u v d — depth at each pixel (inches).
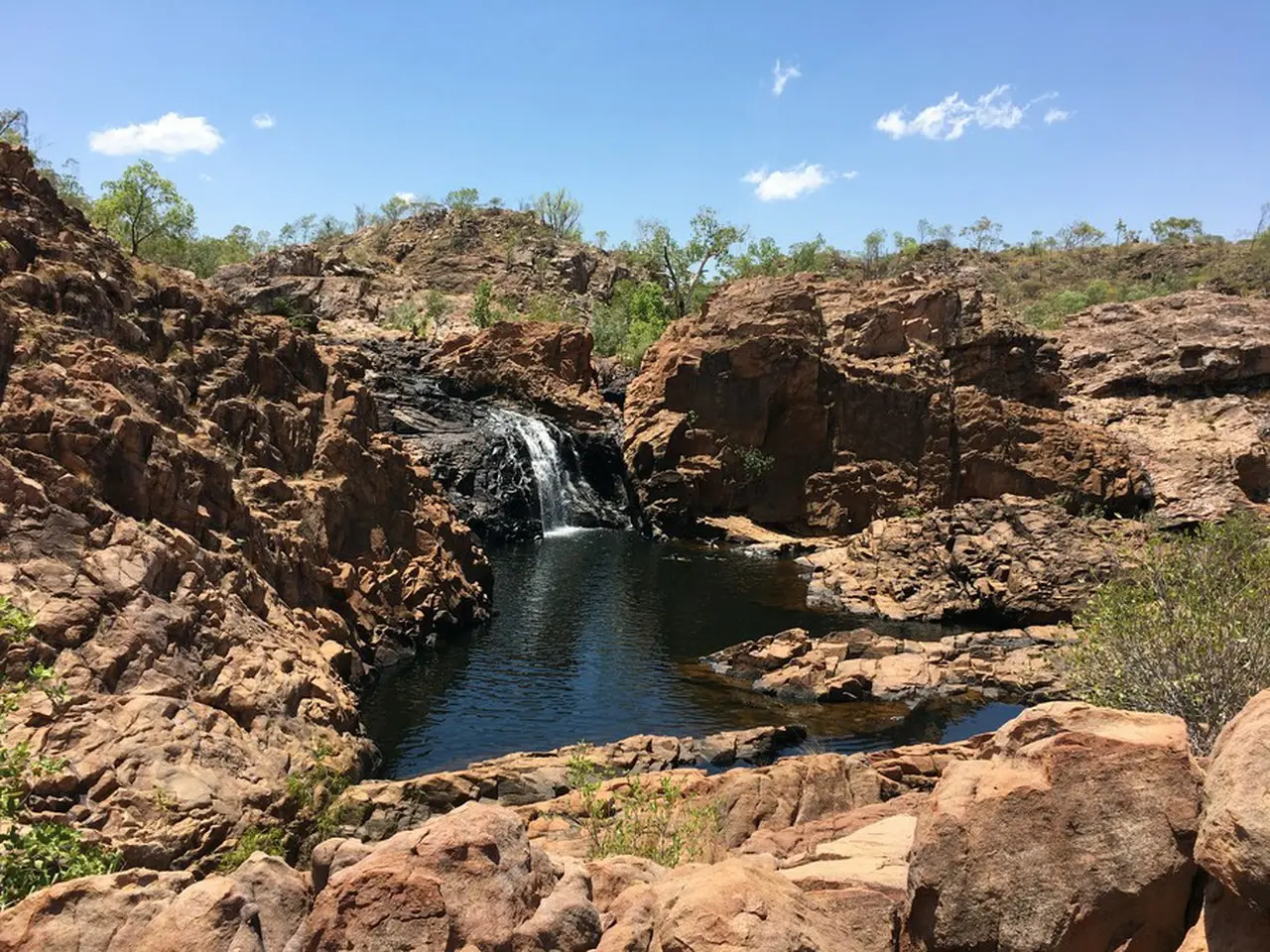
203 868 567.5
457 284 4877.0
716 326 2464.3
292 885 245.0
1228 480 2349.9
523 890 239.6
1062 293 5300.2
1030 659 1147.9
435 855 233.8
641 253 4153.5
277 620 897.5
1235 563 658.2
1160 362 2854.3
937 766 703.1
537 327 2792.8
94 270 980.6
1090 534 1549.0
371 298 3986.2
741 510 2358.5
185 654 711.1
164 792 585.6
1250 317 2925.7
